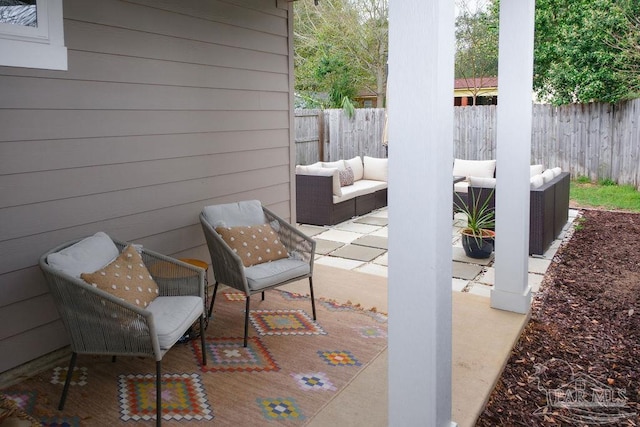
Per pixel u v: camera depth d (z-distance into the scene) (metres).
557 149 9.78
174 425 2.41
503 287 3.75
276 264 3.52
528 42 3.34
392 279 1.99
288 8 4.73
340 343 3.30
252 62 4.38
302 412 2.52
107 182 3.31
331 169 6.86
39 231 2.96
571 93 10.47
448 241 2.00
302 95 15.12
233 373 2.91
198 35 3.84
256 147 4.52
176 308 2.71
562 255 5.48
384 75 15.20
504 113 3.51
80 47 3.06
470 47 14.01
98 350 2.48
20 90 2.79
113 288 2.55
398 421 2.07
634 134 8.98
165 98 3.63
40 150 2.92
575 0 10.39
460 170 7.90
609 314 3.88
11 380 2.86
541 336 3.51
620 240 6.07
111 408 2.56
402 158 1.90
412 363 2.00
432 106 1.80
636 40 9.38
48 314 3.04
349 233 6.46
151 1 3.46
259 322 3.63
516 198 3.59
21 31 2.74
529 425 2.50
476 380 2.80
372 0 14.66
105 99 3.23
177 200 3.82
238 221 3.76
